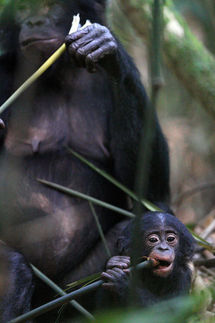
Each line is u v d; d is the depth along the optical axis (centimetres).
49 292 941
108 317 385
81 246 952
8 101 760
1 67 985
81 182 960
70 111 993
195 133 1692
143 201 937
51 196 942
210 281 983
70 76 988
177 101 1720
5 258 851
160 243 827
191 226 1016
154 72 452
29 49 916
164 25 1314
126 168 986
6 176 944
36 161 959
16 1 949
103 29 858
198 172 1678
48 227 930
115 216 1002
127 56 992
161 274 811
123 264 819
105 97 1003
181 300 449
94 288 690
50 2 941
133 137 961
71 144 984
